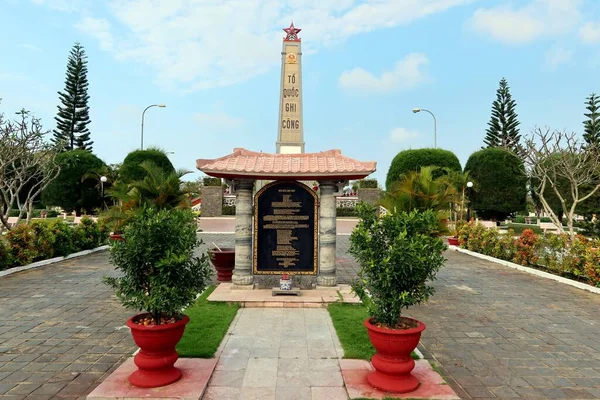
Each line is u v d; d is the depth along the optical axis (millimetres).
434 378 4754
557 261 11758
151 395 4234
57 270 12055
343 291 8672
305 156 9031
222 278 10055
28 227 12805
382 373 4477
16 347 5875
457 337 6539
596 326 7164
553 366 5398
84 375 4953
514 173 26578
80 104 38938
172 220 4801
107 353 5664
